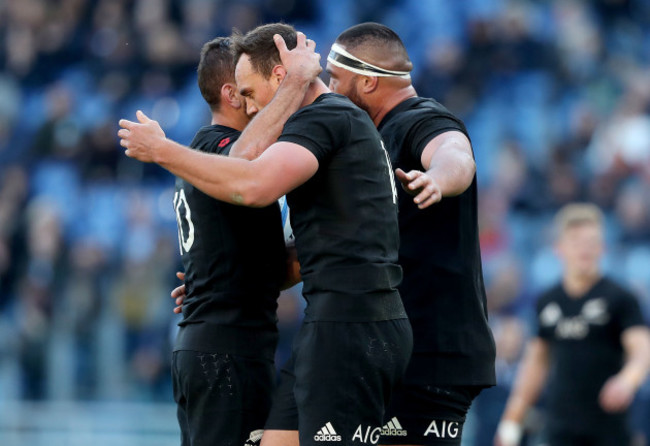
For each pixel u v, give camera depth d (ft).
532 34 158.30
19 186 139.54
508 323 99.09
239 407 45.57
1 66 164.45
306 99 44.14
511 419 82.58
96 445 104.83
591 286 80.79
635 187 132.57
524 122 147.64
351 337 40.57
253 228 46.09
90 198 137.69
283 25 45.85
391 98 50.65
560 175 133.80
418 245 48.98
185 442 47.57
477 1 166.30
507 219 130.62
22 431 104.99
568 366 80.48
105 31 162.71
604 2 173.17
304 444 40.57
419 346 48.75
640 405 96.68
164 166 40.14
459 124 48.32
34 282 119.44
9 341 115.44
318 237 41.63
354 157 41.83
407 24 166.50
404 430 49.11
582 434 79.66
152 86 150.71
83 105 150.71
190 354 45.80
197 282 46.55
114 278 121.08
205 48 49.73
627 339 79.05
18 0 167.43
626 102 149.18
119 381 112.88
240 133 47.06
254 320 46.21
